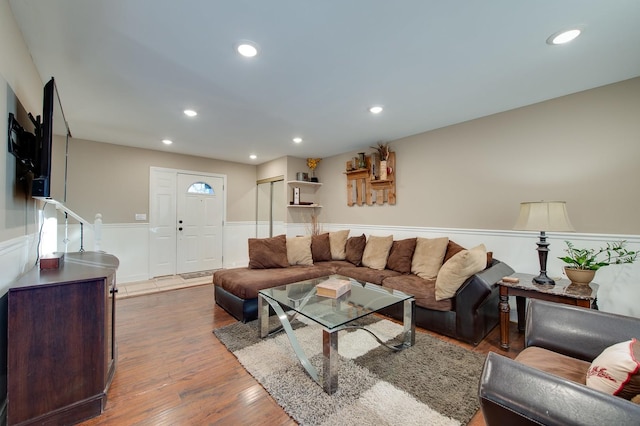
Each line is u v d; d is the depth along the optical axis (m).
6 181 1.55
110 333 1.89
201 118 3.25
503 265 2.88
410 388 1.80
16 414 1.35
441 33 1.75
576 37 1.79
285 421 1.53
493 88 2.52
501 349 2.34
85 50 1.91
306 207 5.50
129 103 2.81
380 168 4.21
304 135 3.96
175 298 3.73
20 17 1.59
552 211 2.23
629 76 2.31
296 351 2.06
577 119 2.61
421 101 2.80
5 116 1.51
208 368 2.05
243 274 3.23
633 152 2.34
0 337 1.44
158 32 1.72
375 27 1.68
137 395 1.75
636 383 0.89
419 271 3.27
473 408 1.62
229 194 5.79
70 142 4.09
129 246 4.59
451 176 3.53
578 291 2.08
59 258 1.88
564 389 0.80
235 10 1.53
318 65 2.11
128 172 4.59
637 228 2.32
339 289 2.39
